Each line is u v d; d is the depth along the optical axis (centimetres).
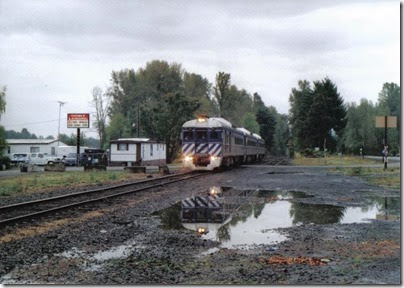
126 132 8425
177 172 4003
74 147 7025
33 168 4559
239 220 1352
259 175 3428
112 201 1831
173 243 1026
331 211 1537
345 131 9050
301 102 9975
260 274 757
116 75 10781
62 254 929
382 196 1978
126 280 737
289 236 1098
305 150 8275
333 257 876
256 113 12681
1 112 4778
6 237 1116
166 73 10619
